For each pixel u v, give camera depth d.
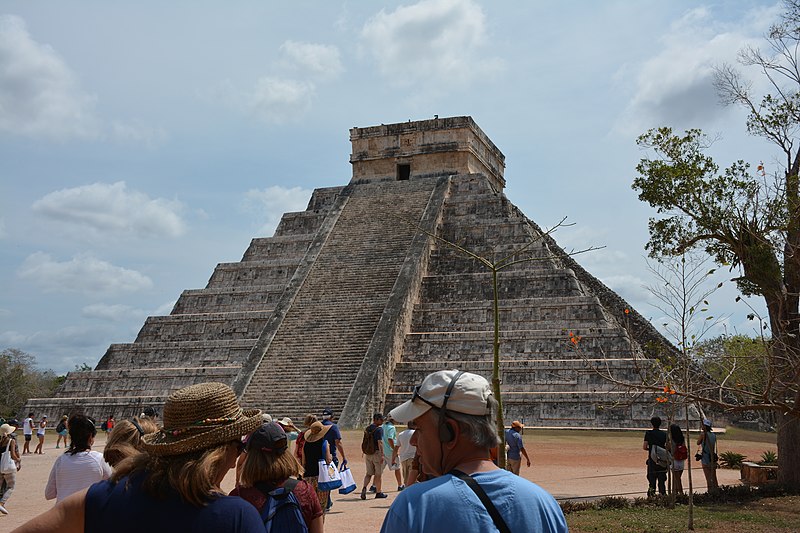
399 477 22.64
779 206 21.39
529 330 51.78
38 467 32.69
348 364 50.09
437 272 59.66
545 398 47.59
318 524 8.19
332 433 15.68
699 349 18.55
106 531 4.93
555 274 55.28
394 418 5.16
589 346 49.81
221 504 5.00
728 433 46.53
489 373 49.81
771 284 21.48
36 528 4.95
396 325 52.41
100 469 10.05
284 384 49.81
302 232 68.00
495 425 4.96
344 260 59.97
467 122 66.44
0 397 83.06
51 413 57.03
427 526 4.39
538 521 4.53
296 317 55.53
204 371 55.06
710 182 22.64
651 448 22.28
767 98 23.62
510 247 59.06
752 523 18.31
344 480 15.58
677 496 21.91
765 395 18.81
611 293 63.59
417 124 67.56
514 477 4.72
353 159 69.19
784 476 23.58
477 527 4.39
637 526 17.91
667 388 18.69
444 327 54.84
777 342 20.05
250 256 66.62
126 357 60.00
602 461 32.94
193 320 60.53
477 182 64.81
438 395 4.90
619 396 45.84
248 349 55.84
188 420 5.36
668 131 23.66
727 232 22.75
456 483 4.57
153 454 5.19
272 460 7.95
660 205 23.34
